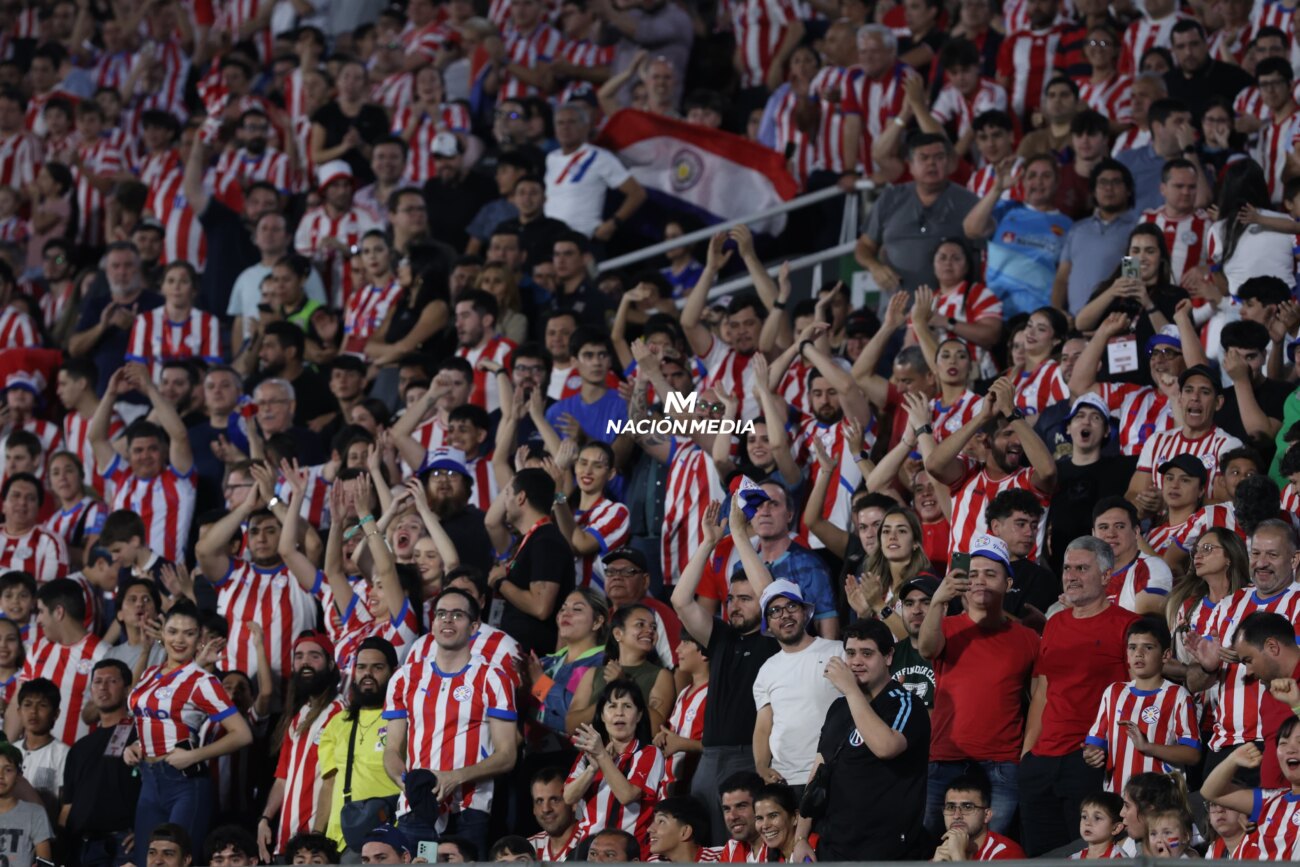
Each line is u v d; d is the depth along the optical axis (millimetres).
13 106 69250
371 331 54094
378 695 38531
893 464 39812
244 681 41688
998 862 24562
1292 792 30688
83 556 48750
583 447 43219
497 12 69750
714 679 36406
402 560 41969
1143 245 44094
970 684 34625
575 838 35938
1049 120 52250
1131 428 41062
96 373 53719
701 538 42188
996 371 46188
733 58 65375
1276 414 39969
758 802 33469
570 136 56969
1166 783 30984
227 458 49688
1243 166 45000
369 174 63031
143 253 61000
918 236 49375
